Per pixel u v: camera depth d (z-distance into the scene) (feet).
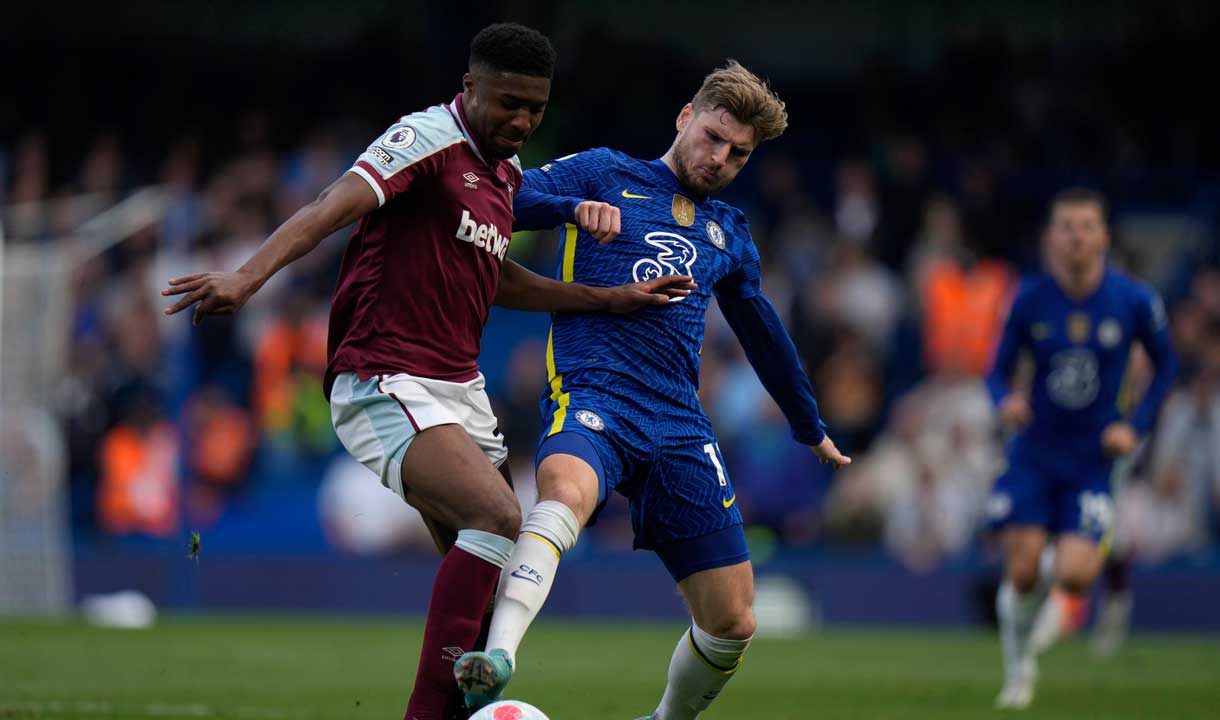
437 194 53.11
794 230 192.54
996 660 122.31
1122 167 216.54
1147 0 236.22
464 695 50.47
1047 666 119.55
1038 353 98.02
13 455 158.81
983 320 175.42
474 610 51.80
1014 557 92.84
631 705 84.33
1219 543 169.99
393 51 221.25
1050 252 99.76
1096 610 164.76
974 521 167.84
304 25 243.40
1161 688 99.50
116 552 168.35
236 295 47.52
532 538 51.60
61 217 183.83
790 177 199.82
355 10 242.37
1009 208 201.26
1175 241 200.13
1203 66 226.38
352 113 217.56
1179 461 169.17
